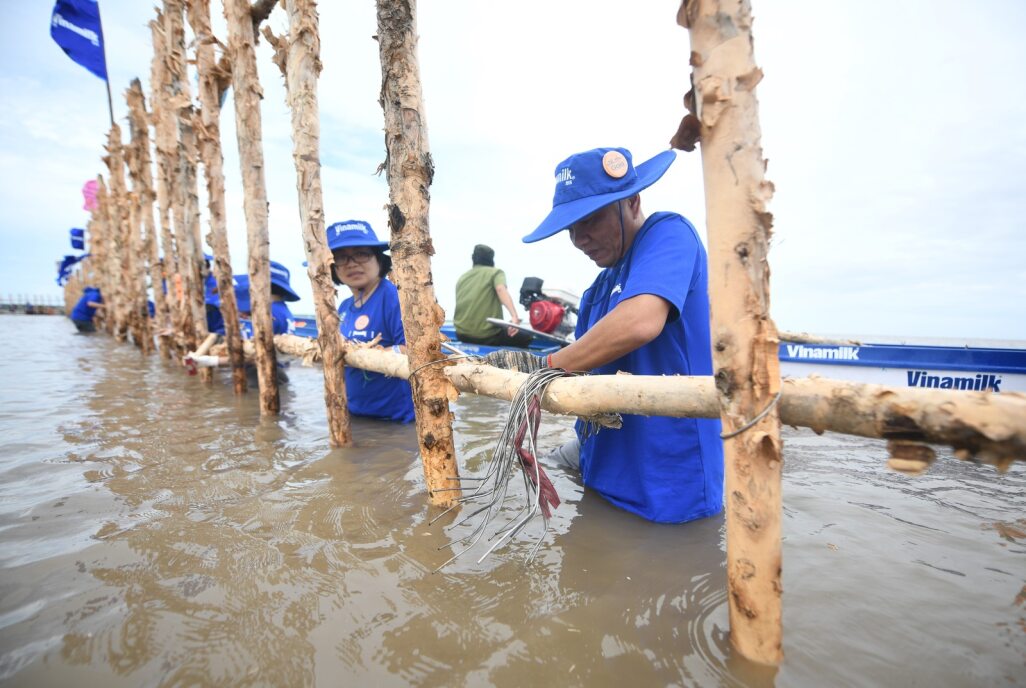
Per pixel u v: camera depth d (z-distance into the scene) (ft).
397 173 6.50
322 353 9.53
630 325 5.56
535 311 18.52
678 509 6.41
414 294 6.68
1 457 8.66
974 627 4.33
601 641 4.20
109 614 4.44
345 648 4.08
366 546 5.73
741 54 3.48
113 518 6.34
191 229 18.16
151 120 22.75
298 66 9.39
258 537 5.90
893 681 3.72
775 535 3.77
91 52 32.37
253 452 9.21
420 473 8.19
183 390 16.11
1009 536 6.02
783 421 4.09
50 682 3.67
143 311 28.81
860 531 6.15
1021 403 2.91
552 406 5.76
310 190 9.38
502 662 3.94
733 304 3.70
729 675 3.80
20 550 5.51
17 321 77.87
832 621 4.42
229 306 14.99
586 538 6.01
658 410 4.80
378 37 6.37
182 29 17.90
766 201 3.57
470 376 6.85
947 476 8.24
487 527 6.27
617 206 6.68
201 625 4.33
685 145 3.97
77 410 12.65
